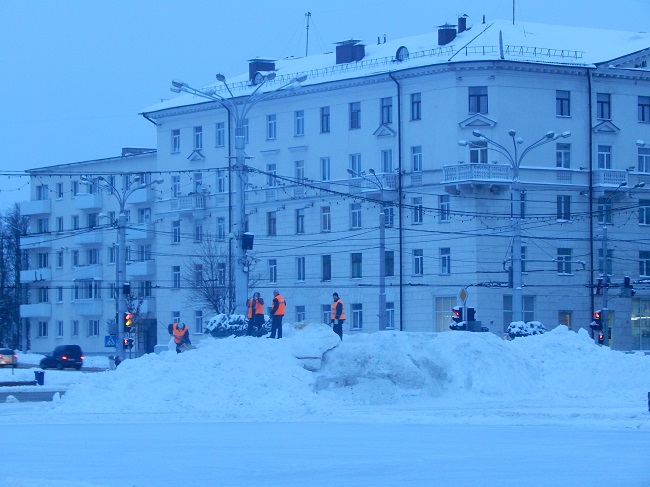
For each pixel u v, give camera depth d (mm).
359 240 136125
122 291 114750
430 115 128875
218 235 150875
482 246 125000
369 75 133375
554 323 128000
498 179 124250
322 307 140625
